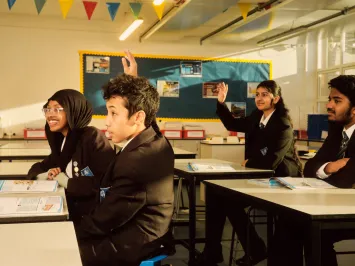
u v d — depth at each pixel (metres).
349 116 2.88
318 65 10.54
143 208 1.80
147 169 1.79
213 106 10.23
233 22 8.39
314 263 1.80
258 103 4.03
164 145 1.88
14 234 1.47
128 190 1.78
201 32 9.91
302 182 2.64
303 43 10.61
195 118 10.14
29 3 8.43
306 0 6.26
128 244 1.77
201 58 10.14
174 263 3.89
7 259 1.21
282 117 3.96
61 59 9.41
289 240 2.43
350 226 1.83
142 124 1.93
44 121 9.32
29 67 9.24
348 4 7.54
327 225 1.81
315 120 9.20
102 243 1.79
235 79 10.32
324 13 8.41
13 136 9.08
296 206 1.97
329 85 2.97
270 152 3.89
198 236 4.78
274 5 7.04
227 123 4.40
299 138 9.59
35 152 5.16
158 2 6.02
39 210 1.74
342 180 2.73
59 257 1.23
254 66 10.40
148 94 1.92
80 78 9.52
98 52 9.59
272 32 10.25
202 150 9.27
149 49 9.88
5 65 9.12
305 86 10.66
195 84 10.12
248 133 4.22
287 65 10.58
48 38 9.33
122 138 1.92
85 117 2.87
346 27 9.77
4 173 3.31
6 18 9.08
